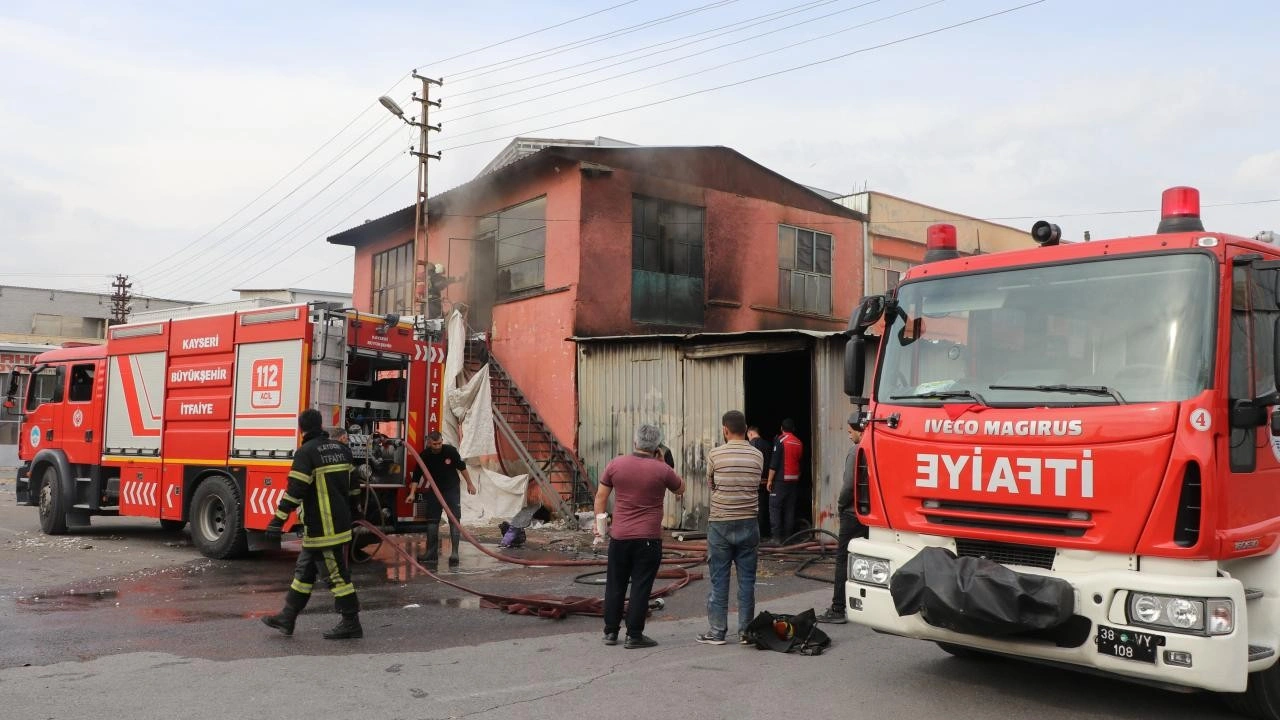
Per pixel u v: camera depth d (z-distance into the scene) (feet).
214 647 22.24
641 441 23.13
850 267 74.84
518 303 62.13
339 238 83.25
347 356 37.17
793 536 40.09
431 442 38.32
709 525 23.68
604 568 36.37
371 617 26.32
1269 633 16.39
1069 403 16.81
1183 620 14.99
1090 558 16.20
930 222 82.02
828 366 45.24
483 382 53.06
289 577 33.50
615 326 58.59
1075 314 17.61
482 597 28.30
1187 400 15.64
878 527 19.43
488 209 66.44
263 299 40.04
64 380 45.65
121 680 19.08
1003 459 17.22
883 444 19.29
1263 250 17.58
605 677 19.84
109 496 43.11
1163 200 18.10
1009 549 17.30
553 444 56.90
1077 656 16.01
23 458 47.37
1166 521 15.38
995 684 19.70
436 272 65.41
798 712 17.51
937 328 19.45
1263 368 16.81
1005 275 18.84
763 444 47.67
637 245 60.29
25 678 19.20
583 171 57.77
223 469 37.47
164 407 40.50
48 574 33.53
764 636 22.70
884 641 23.68
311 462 23.17
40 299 197.77
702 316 63.57
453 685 19.06
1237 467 15.99
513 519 43.70
